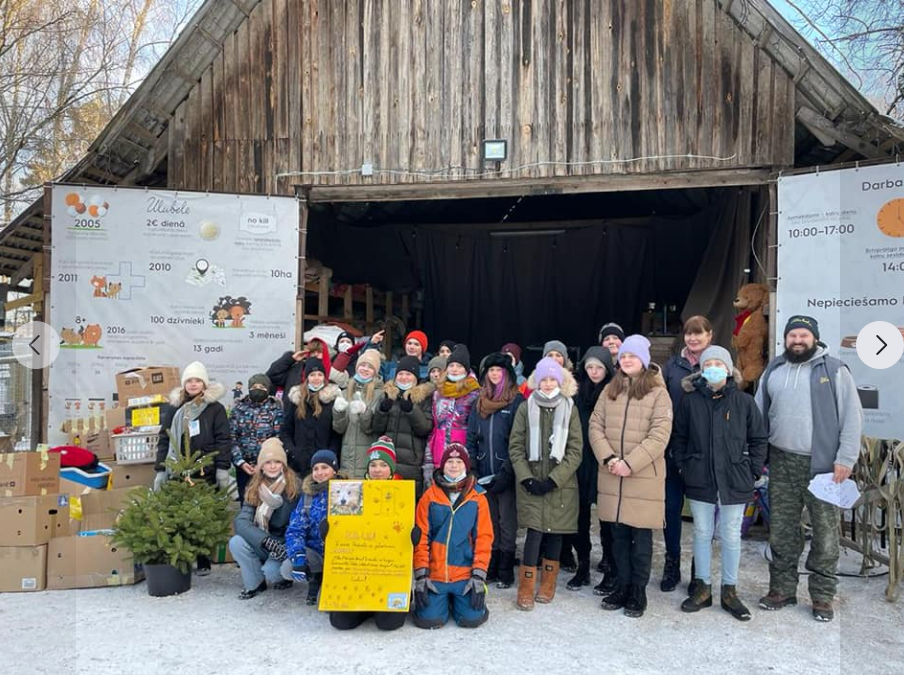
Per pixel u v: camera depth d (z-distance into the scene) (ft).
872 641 13.33
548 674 11.87
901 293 18.99
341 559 13.85
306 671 11.98
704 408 14.82
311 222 33.94
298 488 15.80
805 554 18.92
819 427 14.39
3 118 35.27
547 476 14.88
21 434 30.89
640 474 14.48
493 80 22.72
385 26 23.48
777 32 20.18
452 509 14.12
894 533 15.61
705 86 21.53
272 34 24.18
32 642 13.20
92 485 18.94
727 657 12.60
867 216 19.44
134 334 22.79
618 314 37.09
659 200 35.96
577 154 22.16
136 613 14.67
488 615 14.40
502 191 23.25
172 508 15.87
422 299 39.01
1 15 34.40
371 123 23.48
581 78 22.22
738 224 26.96
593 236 37.27
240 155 24.36
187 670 12.03
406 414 16.21
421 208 38.34
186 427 17.42
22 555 16.14
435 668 12.08
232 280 23.24
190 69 24.25
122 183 25.79
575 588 16.12
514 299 38.83
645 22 21.91
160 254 22.94
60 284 22.58
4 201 36.09
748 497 14.57
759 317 22.16
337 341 22.16
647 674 11.91
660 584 16.38
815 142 22.54
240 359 23.21
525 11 22.61
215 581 16.72
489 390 16.38
